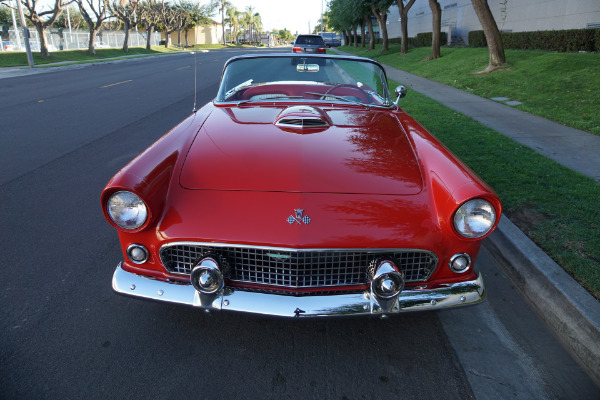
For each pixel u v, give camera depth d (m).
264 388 2.03
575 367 2.24
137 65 24.27
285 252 1.99
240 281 2.12
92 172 4.95
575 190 4.07
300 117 2.69
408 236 2.01
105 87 13.11
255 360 2.21
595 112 7.14
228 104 3.21
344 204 2.06
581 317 2.33
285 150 2.36
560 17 15.10
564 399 2.04
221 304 2.02
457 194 1.99
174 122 7.76
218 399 1.96
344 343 2.36
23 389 1.95
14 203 4.04
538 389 2.09
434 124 6.95
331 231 1.98
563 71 10.12
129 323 2.45
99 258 3.12
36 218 3.73
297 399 1.97
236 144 2.43
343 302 2.02
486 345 2.38
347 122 2.84
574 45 13.06
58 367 2.10
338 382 2.08
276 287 2.09
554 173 4.55
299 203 2.05
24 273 2.89
